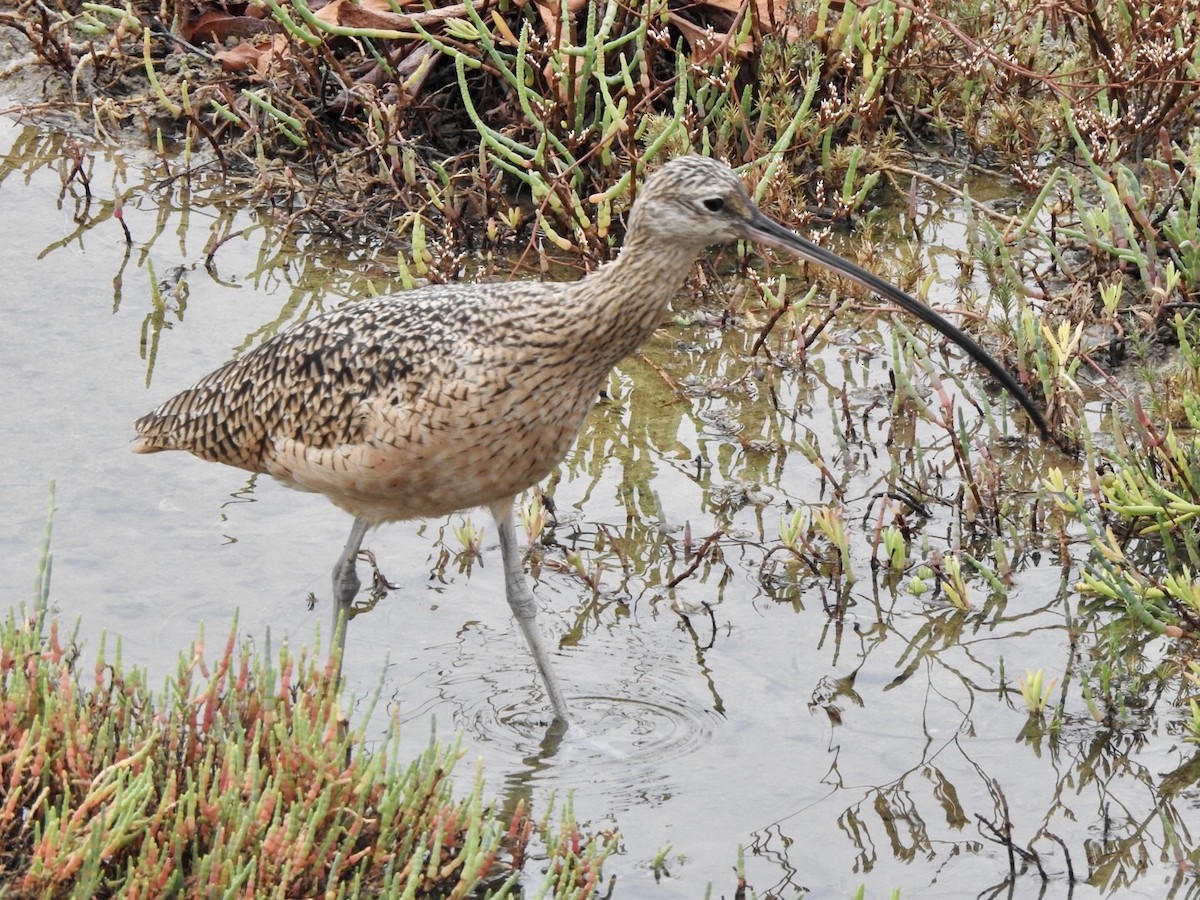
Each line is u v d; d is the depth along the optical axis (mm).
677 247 13352
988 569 15312
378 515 14164
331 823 11734
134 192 22172
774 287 20344
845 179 21062
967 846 12516
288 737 11945
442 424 13227
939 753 13547
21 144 23109
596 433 18094
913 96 22594
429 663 14641
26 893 10773
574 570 15758
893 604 15445
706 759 13516
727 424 18203
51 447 17016
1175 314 18219
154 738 11555
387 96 21734
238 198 22078
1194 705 13242
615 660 14734
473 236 21156
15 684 11859
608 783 13250
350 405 13578
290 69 22172
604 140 19656
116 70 24047
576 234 19938
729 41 20781
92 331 19156
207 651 14383
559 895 11430
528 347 13086
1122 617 15148
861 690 14320
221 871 10953
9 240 20938
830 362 19250
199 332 19266
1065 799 13000
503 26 20250
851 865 12344
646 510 16812
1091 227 19297
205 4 23547
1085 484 16938
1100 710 13891
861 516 16656
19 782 11320
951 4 23125
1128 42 21109
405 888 11242
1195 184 19094
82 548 15641
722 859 12398
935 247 21016
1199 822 12695
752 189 20438
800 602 15508
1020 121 21688
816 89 21516
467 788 13141
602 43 20312
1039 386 18281
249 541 15977
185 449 15305
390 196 21469
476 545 16156
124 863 11430
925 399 18422
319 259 21016
